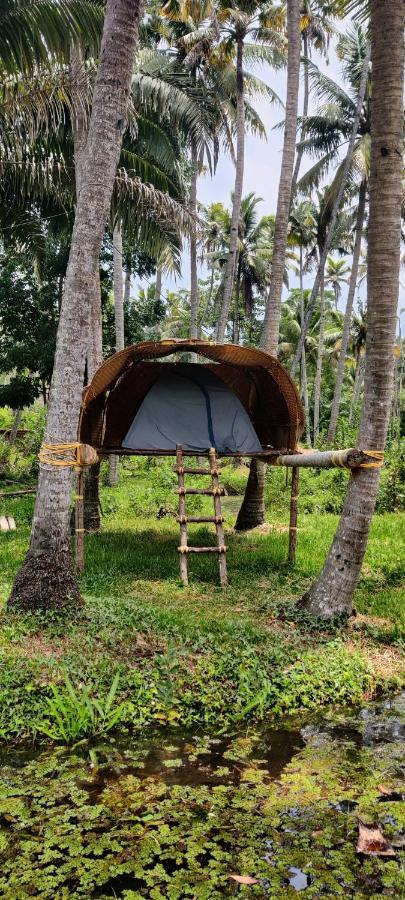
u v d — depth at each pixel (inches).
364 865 134.3
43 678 213.5
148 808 155.3
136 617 268.2
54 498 271.7
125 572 364.5
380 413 266.1
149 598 315.6
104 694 209.6
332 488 651.5
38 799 159.8
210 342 371.6
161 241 576.7
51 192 538.9
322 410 1825.8
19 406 899.4
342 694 224.8
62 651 234.2
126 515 569.3
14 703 201.8
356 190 1145.4
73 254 266.7
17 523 525.0
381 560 383.9
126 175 521.7
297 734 199.3
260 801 158.9
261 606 302.8
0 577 338.6
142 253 872.9
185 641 248.8
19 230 599.8
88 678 216.7
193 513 572.4
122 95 267.0
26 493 682.2
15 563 372.5
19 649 232.2
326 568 287.0
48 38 422.9
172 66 852.6
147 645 244.1
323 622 275.6
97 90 266.1
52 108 445.1
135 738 196.5
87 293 269.3
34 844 141.9
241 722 207.9
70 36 426.3
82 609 272.8
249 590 331.9
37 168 520.1
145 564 382.0
